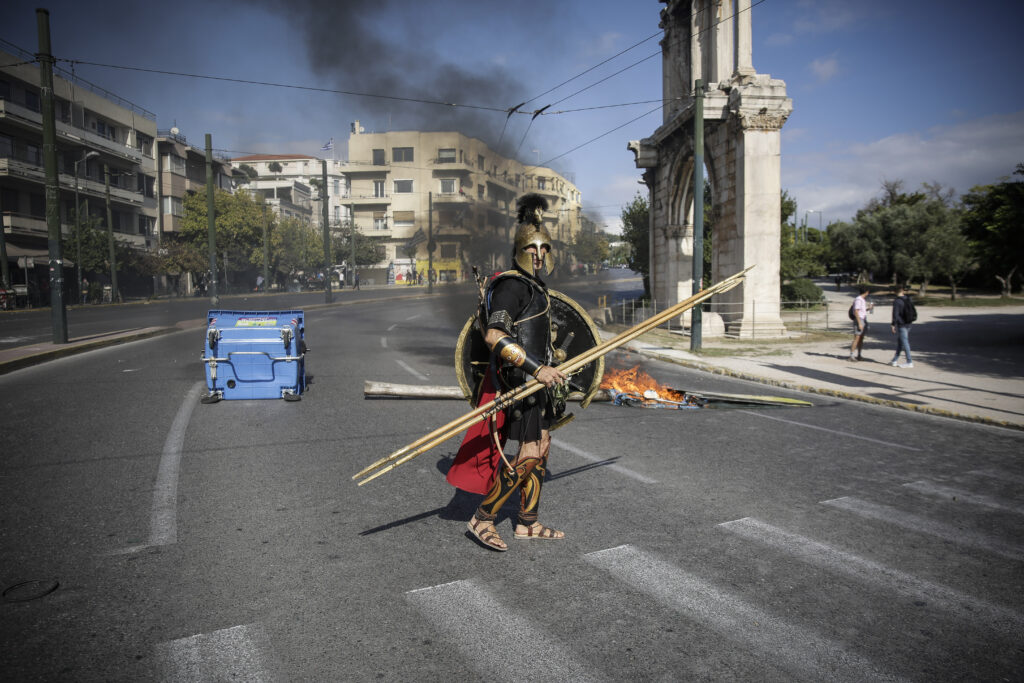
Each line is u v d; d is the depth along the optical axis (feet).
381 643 8.54
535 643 8.55
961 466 17.98
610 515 13.51
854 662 8.14
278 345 26.45
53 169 44.42
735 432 22.02
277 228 194.29
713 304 69.46
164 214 175.52
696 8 72.13
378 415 23.59
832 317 92.32
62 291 44.80
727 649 8.42
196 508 13.71
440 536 12.30
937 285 164.25
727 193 65.82
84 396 26.99
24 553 11.34
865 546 11.97
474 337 12.38
